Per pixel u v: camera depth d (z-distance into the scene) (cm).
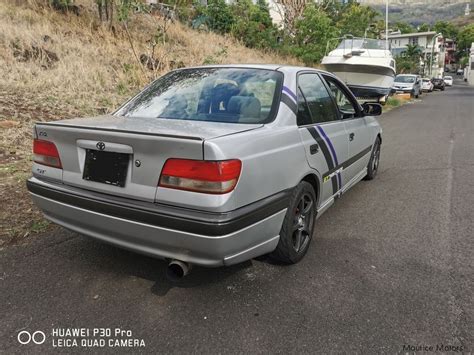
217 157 236
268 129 294
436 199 512
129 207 254
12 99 750
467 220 440
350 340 247
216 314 271
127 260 338
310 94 374
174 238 247
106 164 269
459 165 698
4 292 290
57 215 301
